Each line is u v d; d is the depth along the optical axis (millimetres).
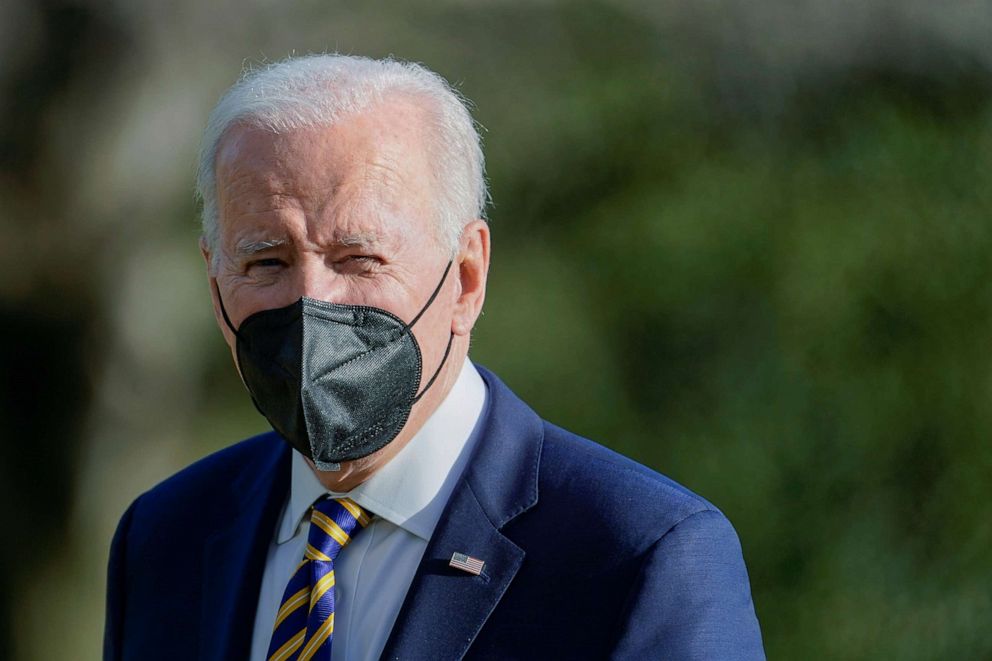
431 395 7473
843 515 27141
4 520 29281
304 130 7027
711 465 27828
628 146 28844
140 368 29406
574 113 28672
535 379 29109
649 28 28391
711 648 6691
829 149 27656
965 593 26312
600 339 29141
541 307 29281
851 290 27500
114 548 8602
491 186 29125
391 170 7090
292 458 7852
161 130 28016
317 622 7078
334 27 27875
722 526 7195
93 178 28141
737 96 27938
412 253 7133
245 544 7863
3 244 28328
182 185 28719
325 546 7293
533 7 28594
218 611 7730
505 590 6957
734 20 27594
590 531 7027
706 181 28391
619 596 6805
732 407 28188
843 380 27469
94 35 27359
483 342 29297
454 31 28484
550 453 7539
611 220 29141
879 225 27266
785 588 27172
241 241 7070
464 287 7699
